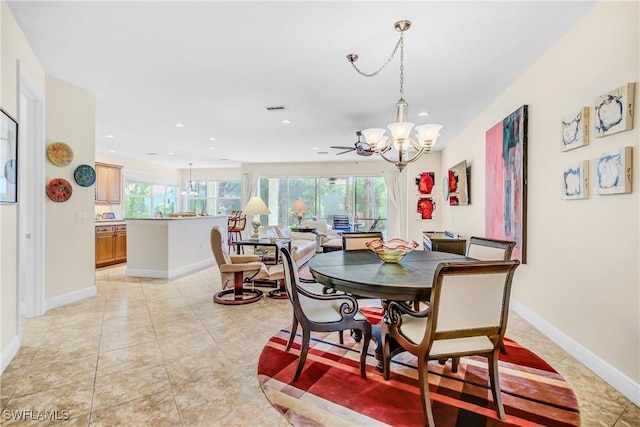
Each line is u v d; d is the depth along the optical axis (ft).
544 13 7.09
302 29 7.67
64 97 11.21
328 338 9.08
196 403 5.98
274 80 10.72
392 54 8.87
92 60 9.41
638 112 5.85
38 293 10.60
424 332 5.95
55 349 8.21
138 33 7.95
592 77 7.04
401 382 6.75
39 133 10.41
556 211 8.45
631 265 6.06
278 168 29.86
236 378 6.87
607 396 6.16
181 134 18.48
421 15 7.09
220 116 14.83
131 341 8.76
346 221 28.32
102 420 5.48
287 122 15.85
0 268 7.06
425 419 5.32
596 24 6.89
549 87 8.71
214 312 11.30
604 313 6.75
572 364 7.42
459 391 6.40
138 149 23.39
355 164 28.25
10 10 7.09
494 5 6.77
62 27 7.72
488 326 5.50
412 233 23.91
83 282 12.44
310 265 8.04
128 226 17.25
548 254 8.82
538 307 9.37
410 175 24.06
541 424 5.38
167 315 10.93
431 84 11.00
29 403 5.93
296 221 29.50
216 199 35.76
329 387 6.54
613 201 6.49
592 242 7.10
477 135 14.79
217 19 7.30
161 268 16.85
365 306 12.22
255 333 9.41
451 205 19.03
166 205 33.81
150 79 10.76
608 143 6.59
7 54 7.20
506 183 11.10
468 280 5.25
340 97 12.28
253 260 14.08
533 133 9.55
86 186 12.23
